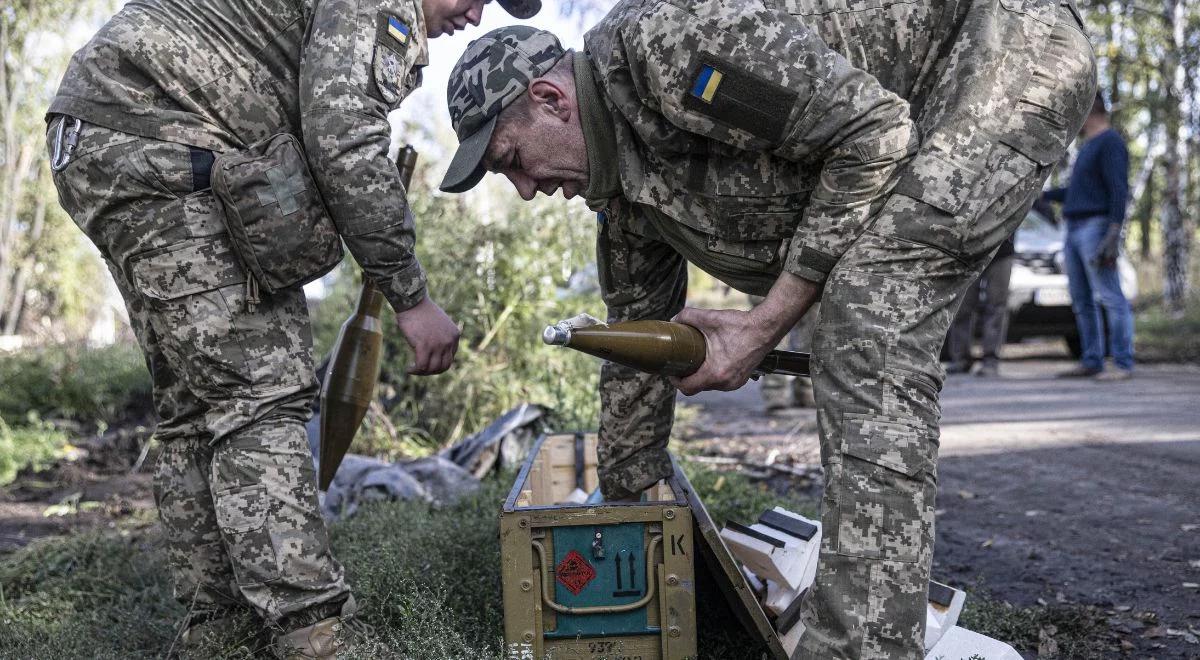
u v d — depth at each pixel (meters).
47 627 2.71
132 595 2.96
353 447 5.38
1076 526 3.93
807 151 1.95
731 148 2.07
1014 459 5.25
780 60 1.90
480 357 5.80
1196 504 4.17
